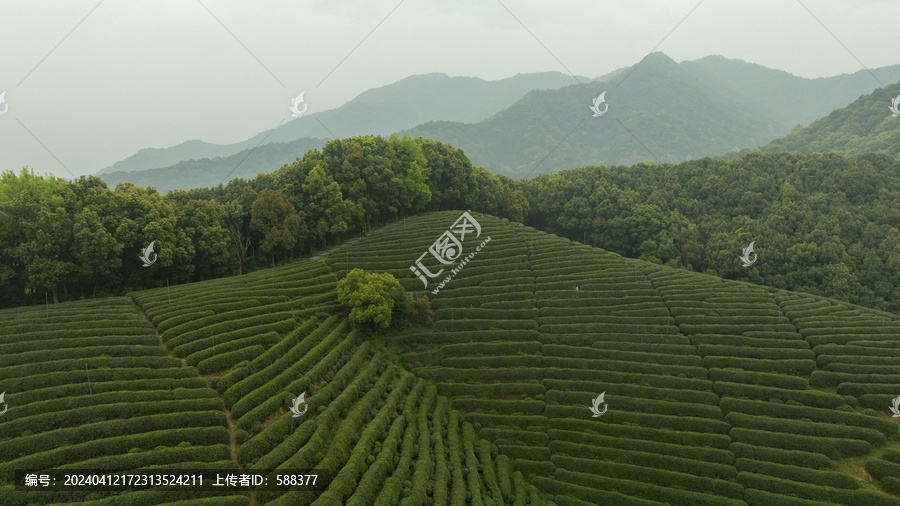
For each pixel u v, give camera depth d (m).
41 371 37.09
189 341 44.88
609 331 60.81
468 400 50.97
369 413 43.44
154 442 32.78
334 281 64.62
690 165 126.62
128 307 50.56
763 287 75.69
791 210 101.06
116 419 34.09
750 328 60.19
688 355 55.38
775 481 40.06
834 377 50.78
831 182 107.25
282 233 71.00
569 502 40.75
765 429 45.09
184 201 72.38
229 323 48.25
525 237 88.06
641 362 54.94
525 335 59.47
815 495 38.91
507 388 52.09
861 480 40.22
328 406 41.53
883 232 94.00
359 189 84.75
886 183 104.94
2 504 26.50
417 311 60.03
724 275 99.38
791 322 62.62
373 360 52.19
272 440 35.44
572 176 129.62
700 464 42.41
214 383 40.22
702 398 49.38
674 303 66.31
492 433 47.62
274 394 40.88
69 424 32.88
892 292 85.19
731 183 116.44
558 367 55.25
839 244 91.94
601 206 115.62
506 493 40.09
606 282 72.25
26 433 31.39
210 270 69.50
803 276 91.31
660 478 41.97
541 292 68.12
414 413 46.75
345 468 33.94
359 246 77.81
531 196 130.88
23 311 47.28
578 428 47.50
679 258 104.75
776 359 54.28
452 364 55.41
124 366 39.75
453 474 39.00
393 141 101.00
